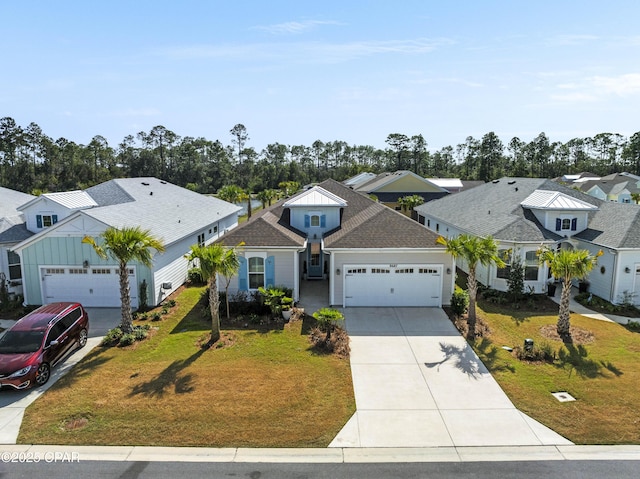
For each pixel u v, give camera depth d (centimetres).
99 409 1095
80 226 1877
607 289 1981
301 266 2359
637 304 1942
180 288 2264
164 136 10619
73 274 1922
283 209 2478
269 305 1748
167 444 959
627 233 1962
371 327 1673
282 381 1241
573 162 12194
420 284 1902
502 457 922
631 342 1533
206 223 2845
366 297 1912
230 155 11606
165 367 1328
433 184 5106
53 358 1298
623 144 12075
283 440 975
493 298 2016
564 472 873
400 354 1431
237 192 5300
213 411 1084
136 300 1914
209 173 10400
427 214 3541
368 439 981
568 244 2261
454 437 989
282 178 10775
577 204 2242
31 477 852
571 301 2023
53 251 1900
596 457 920
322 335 1569
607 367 1334
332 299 1914
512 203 2517
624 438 983
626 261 1917
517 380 1252
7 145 8162
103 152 9844
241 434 995
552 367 1335
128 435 989
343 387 1212
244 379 1251
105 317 1802
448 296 1909
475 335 1583
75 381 1246
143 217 2219
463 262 2655
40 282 1922
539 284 2102
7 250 2038
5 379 1159
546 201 2298
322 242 2084
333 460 910
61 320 1402
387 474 866
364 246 1856
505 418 1065
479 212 2706
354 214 2403
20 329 1314
